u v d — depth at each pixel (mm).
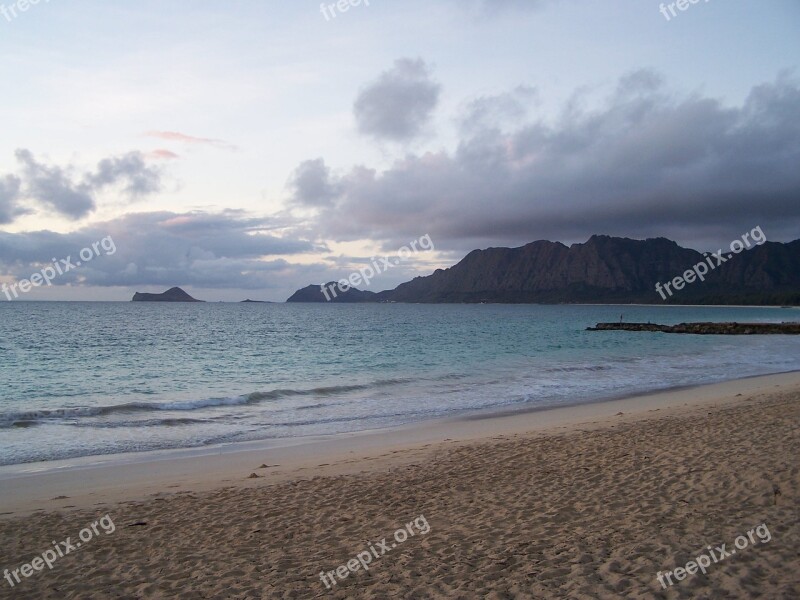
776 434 10969
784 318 117625
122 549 6766
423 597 5230
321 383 24141
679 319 115000
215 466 11359
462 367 29984
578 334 63750
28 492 9562
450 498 8352
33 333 54719
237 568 6105
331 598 5316
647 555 5824
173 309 154875
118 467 11289
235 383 24484
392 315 126750
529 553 6098
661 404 18344
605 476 8938
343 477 9938
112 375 27141
